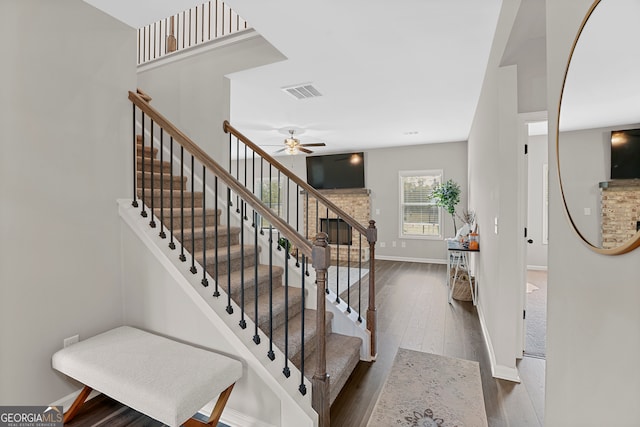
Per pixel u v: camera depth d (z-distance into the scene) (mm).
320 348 1822
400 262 7055
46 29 1893
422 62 3018
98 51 2158
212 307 1960
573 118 1140
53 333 1936
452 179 6805
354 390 2283
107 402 2080
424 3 2170
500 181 2467
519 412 2055
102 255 2182
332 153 7996
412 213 7246
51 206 1923
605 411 911
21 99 1790
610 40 851
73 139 2025
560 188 1184
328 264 1784
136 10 2436
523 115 2473
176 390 1486
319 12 2262
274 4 2174
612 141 887
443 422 1947
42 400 1893
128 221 2242
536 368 2594
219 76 3330
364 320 2873
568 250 1146
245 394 1883
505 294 2457
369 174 7559
